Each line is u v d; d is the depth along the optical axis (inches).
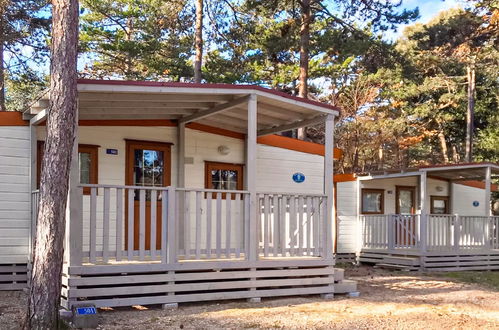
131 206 277.1
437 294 369.4
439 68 1119.6
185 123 401.7
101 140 373.7
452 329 258.1
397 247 552.7
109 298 268.1
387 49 743.7
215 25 780.0
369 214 607.2
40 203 211.5
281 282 314.8
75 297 257.4
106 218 270.1
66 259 269.0
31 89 855.1
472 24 1038.4
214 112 350.6
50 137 212.5
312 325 253.4
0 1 668.7
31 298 208.8
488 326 267.1
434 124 1154.7
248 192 307.4
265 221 314.5
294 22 706.2
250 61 814.5
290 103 327.3
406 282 435.8
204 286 291.6
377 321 267.1
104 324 244.2
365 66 804.6
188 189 291.0
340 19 708.7
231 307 289.4
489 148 1095.0
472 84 1079.0
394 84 1074.7
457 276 491.8
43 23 728.3
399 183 647.1
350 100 958.4
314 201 332.5
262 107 344.2
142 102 333.7
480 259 561.9
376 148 991.0
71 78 216.4
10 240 336.8
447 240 553.0
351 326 254.2
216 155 427.2
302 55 682.2
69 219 259.6
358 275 485.1
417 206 658.8
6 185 336.8
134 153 386.0
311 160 490.6
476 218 570.3
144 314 267.4
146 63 851.4
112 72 1004.6
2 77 743.1
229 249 306.5
